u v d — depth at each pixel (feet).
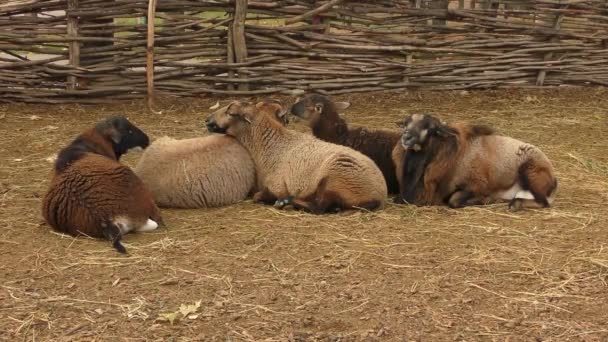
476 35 39.83
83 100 36.14
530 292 17.47
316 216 22.21
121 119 22.24
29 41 34.94
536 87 40.70
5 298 16.72
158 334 15.26
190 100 37.06
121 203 19.81
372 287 17.56
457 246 20.15
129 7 35.91
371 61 38.60
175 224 21.49
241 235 20.68
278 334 15.37
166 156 22.84
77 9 35.14
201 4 36.76
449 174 23.65
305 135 23.90
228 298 16.88
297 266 18.70
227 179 23.25
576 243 20.53
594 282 18.04
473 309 16.60
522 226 21.83
